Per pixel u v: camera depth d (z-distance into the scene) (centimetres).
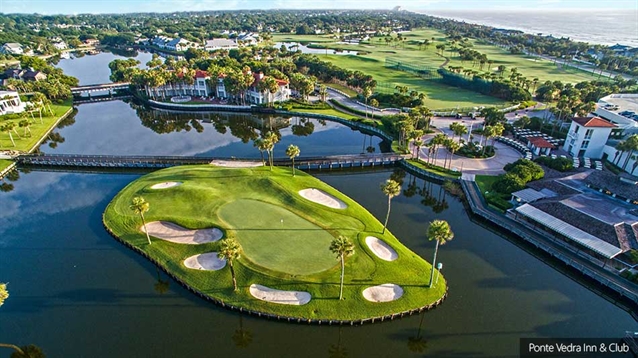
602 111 12556
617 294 5969
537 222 7631
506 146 12306
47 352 4938
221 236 6950
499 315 5609
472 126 13988
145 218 7581
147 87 17912
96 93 19925
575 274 6525
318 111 16338
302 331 5284
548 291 6144
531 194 8275
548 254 6906
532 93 18962
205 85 18175
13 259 6719
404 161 11094
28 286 6059
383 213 8462
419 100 16550
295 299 5594
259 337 5194
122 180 10088
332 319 5331
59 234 7456
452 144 10062
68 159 10956
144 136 13950
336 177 10550
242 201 8138
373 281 5934
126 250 6931
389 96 17200
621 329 5438
